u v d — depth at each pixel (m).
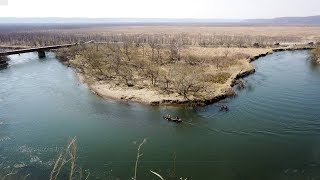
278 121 30.20
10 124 29.73
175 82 43.62
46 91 42.34
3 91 42.12
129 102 37.22
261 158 22.92
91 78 49.03
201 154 23.59
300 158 22.81
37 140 25.98
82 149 24.31
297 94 39.25
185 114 32.72
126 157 23.11
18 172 20.61
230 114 32.41
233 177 20.38
